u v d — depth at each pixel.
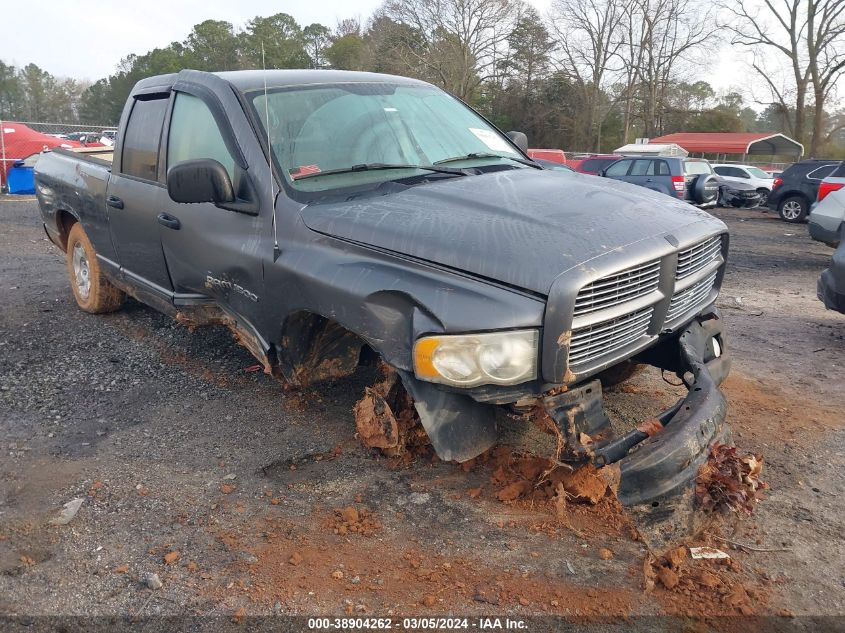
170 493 3.47
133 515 3.28
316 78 4.32
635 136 66.31
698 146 46.53
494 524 3.21
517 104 59.38
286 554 3.00
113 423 4.24
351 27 54.84
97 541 3.09
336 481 3.57
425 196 3.42
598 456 2.79
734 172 25.38
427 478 3.58
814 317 7.16
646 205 3.48
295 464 3.76
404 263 3.04
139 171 4.83
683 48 58.00
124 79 73.38
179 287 4.57
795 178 17.98
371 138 4.03
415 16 51.97
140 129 4.89
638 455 2.69
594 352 2.95
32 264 8.91
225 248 3.87
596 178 4.06
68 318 6.34
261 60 4.27
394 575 2.87
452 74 51.06
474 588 2.80
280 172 3.68
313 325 3.57
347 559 2.97
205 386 4.79
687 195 19.41
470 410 2.99
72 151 6.78
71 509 3.30
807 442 4.16
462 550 3.03
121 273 5.38
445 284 2.88
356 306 3.08
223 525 3.21
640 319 3.16
